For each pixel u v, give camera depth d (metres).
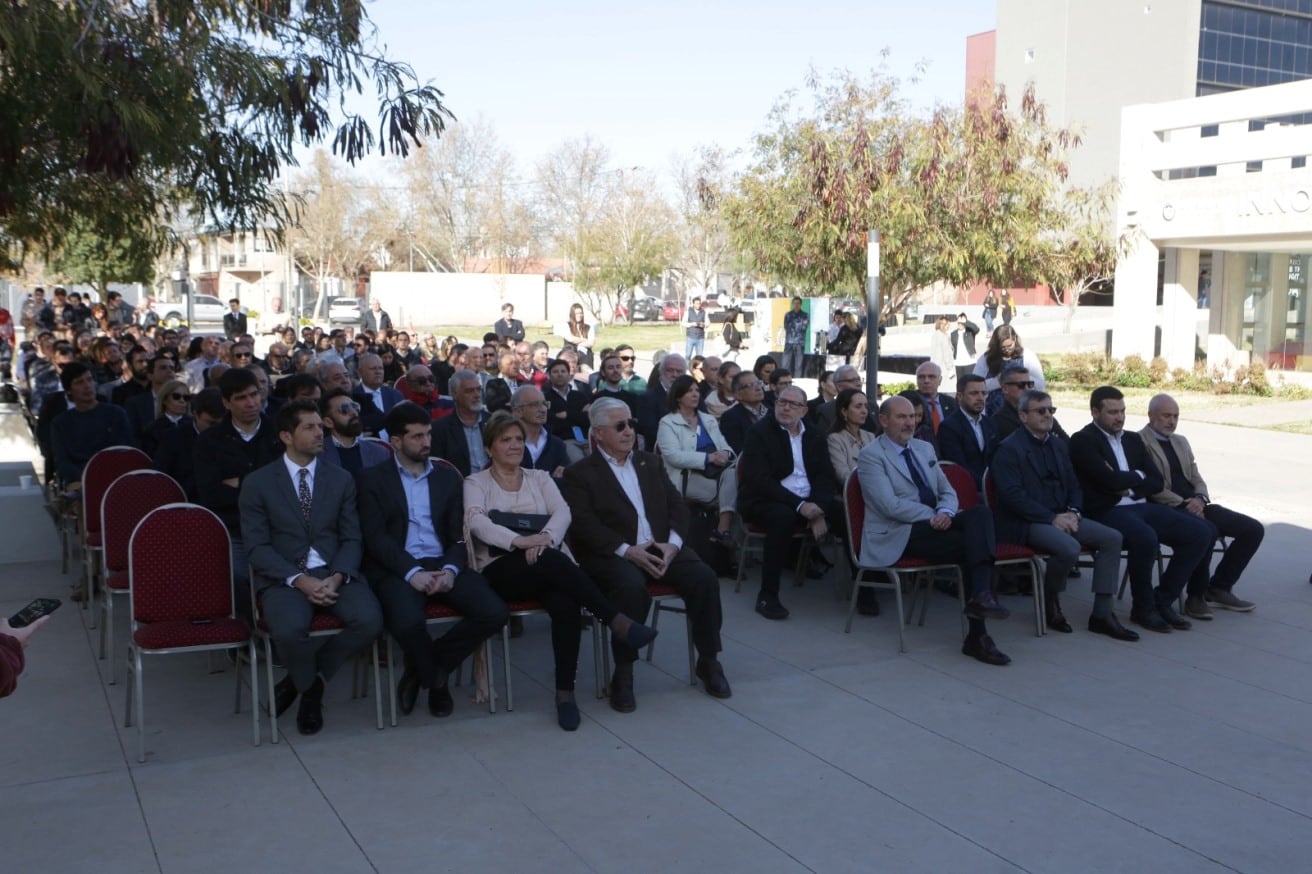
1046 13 63.69
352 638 5.27
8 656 3.29
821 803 4.66
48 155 6.93
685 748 5.23
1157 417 7.69
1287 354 25.16
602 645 6.12
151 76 6.37
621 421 6.11
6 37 5.59
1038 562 7.04
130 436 8.37
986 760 5.11
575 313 23.61
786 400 7.60
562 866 4.13
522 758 5.11
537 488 6.00
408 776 4.90
